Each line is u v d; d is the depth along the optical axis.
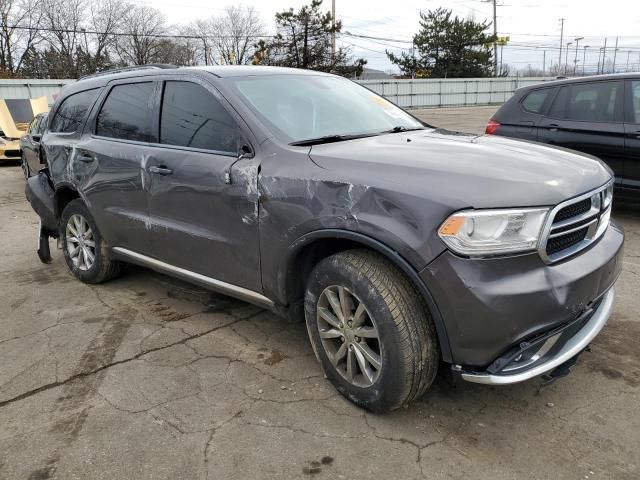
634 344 3.32
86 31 45.31
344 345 2.74
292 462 2.41
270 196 2.85
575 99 6.19
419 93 38.91
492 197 2.28
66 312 4.15
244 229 3.04
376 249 2.46
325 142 3.10
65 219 4.75
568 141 6.16
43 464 2.45
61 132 4.77
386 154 2.72
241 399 2.90
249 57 52.44
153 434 2.63
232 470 2.38
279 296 2.99
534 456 2.41
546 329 2.36
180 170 3.38
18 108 15.12
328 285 2.73
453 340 2.36
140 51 52.12
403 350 2.44
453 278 2.27
